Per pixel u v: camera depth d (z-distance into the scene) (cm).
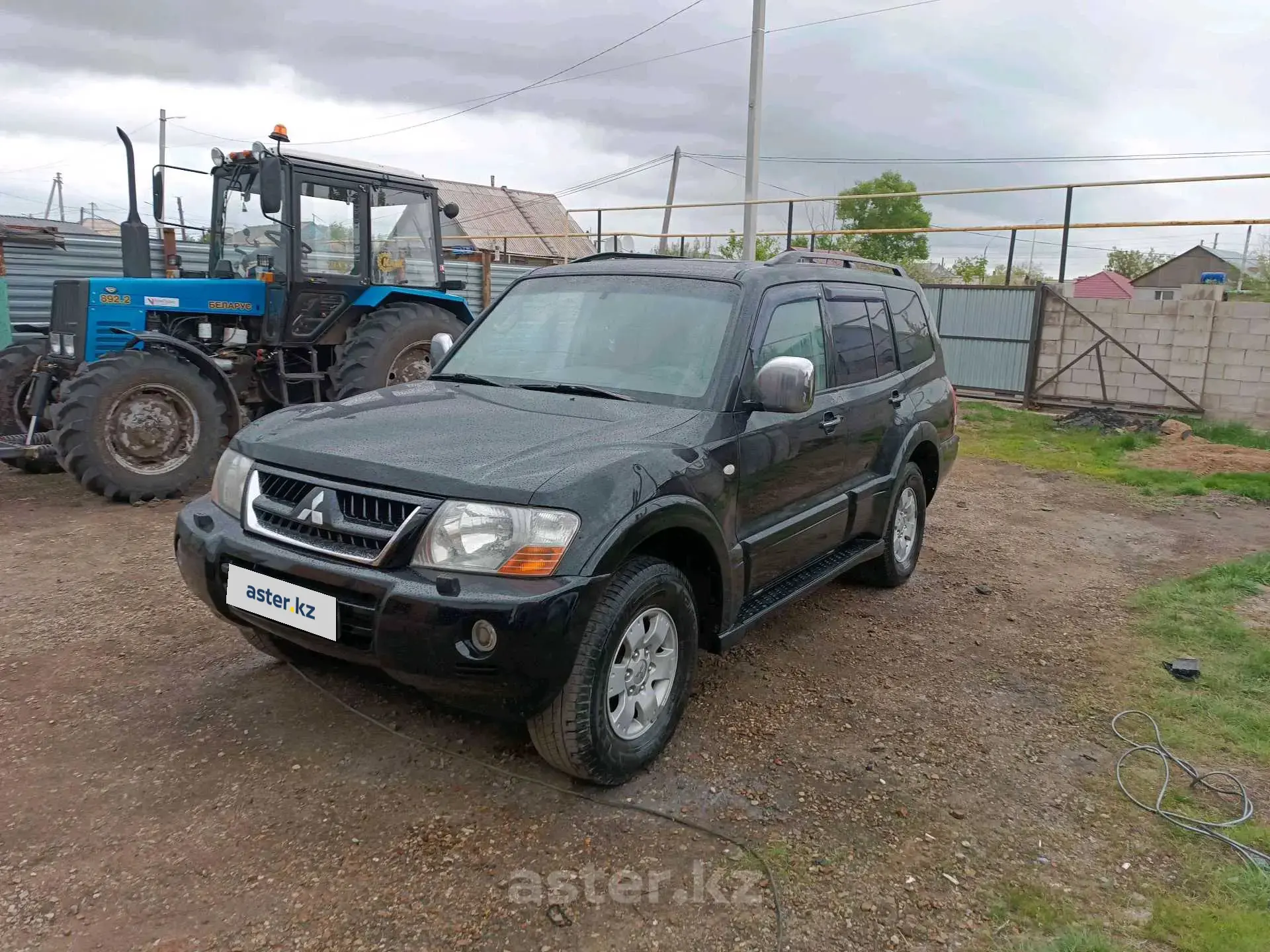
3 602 494
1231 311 1286
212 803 311
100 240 1205
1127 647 488
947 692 426
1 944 244
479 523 287
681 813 317
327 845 291
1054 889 285
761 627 501
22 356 805
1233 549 690
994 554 668
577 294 441
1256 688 434
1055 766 361
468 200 4909
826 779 344
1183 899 281
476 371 432
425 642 280
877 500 506
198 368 748
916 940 260
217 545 331
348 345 854
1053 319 1423
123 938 248
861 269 568
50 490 770
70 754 338
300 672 400
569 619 285
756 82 1560
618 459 316
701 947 254
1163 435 1182
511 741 357
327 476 314
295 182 810
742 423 376
